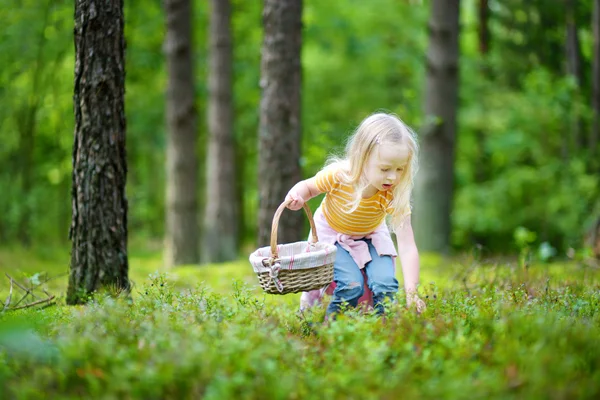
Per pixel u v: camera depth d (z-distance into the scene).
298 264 3.87
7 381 2.90
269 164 7.36
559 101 14.75
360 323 3.29
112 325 3.40
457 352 2.95
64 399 2.72
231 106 11.95
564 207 15.45
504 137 16.34
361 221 4.55
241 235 18.09
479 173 18.22
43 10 12.94
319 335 3.40
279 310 3.93
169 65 11.09
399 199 4.48
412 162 4.41
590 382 2.65
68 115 14.72
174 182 11.23
